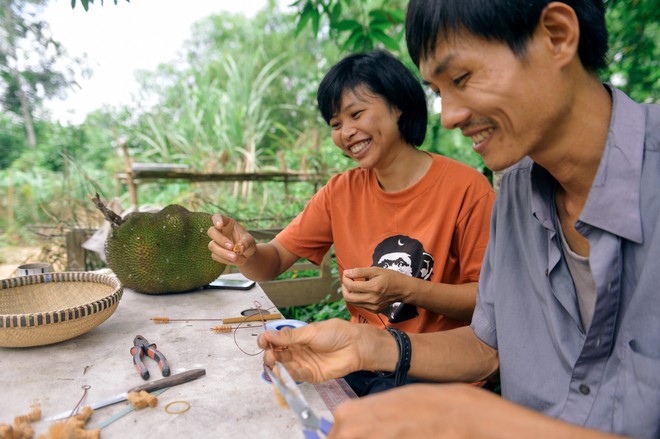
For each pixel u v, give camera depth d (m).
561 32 0.80
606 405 0.94
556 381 1.03
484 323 1.22
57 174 8.15
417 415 0.54
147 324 1.50
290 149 7.97
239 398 1.06
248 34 13.77
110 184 7.79
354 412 0.57
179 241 1.75
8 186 7.35
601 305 0.90
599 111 0.90
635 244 0.89
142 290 1.80
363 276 1.46
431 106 4.59
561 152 0.93
